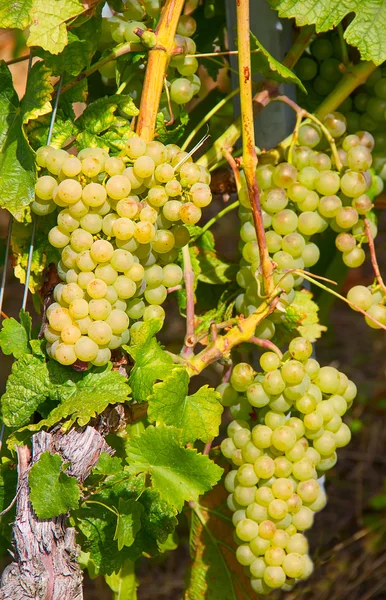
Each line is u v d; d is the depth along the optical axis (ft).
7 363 9.25
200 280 4.67
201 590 4.63
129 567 4.66
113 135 4.15
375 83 4.51
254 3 4.50
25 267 4.21
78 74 4.17
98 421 4.07
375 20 4.20
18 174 4.05
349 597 7.27
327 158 4.35
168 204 4.03
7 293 10.05
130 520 4.13
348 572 7.39
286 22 4.55
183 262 4.45
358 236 4.41
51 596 3.95
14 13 4.04
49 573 3.96
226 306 4.58
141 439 4.03
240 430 4.33
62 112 4.19
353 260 4.39
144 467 4.05
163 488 4.01
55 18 4.04
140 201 4.08
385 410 9.14
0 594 3.94
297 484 4.27
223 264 4.69
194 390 7.82
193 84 4.36
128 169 4.02
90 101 4.65
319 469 4.36
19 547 3.96
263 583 4.31
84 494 4.13
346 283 10.24
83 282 3.98
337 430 4.31
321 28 4.22
